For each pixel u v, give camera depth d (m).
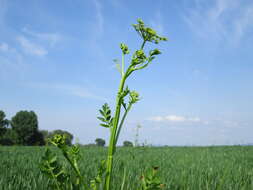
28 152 4.16
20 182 1.37
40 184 1.33
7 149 5.30
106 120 0.76
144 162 2.42
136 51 0.75
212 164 2.43
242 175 1.87
